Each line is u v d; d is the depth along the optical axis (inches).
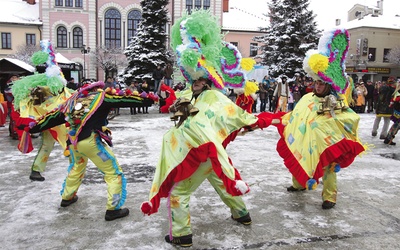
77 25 1504.7
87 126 154.1
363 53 1657.2
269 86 737.0
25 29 1487.5
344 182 220.5
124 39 1553.9
